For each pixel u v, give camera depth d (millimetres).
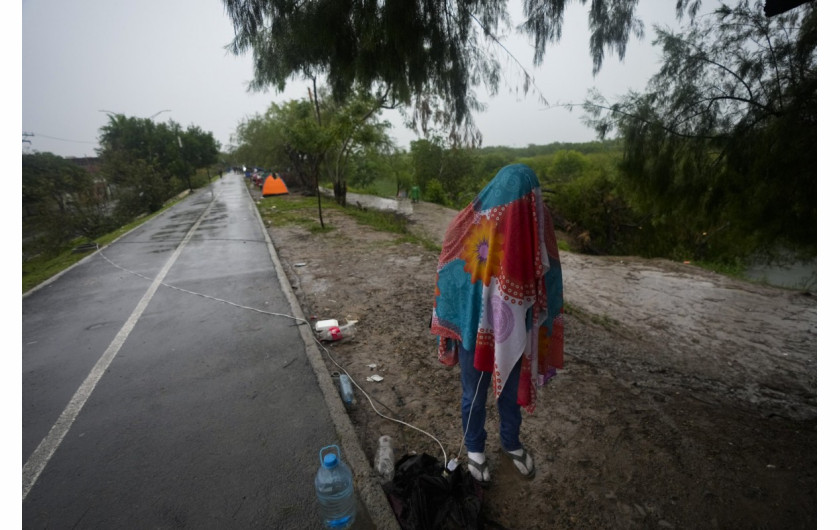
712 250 12633
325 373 3697
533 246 2027
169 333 4867
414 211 23688
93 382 3736
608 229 21812
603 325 6410
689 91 4504
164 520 2170
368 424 3035
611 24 3527
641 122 5023
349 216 15508
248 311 5504
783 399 4273
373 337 4684
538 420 3057
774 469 2561
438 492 2160
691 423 3113
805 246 4254
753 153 4211
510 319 2016
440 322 2363
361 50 3629
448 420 3057
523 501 2281
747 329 7016
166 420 3092
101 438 2900
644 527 2115
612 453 2686
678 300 8773
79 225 22906
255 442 2793
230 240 10992
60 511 2248
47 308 6055
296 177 31828
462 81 3885
